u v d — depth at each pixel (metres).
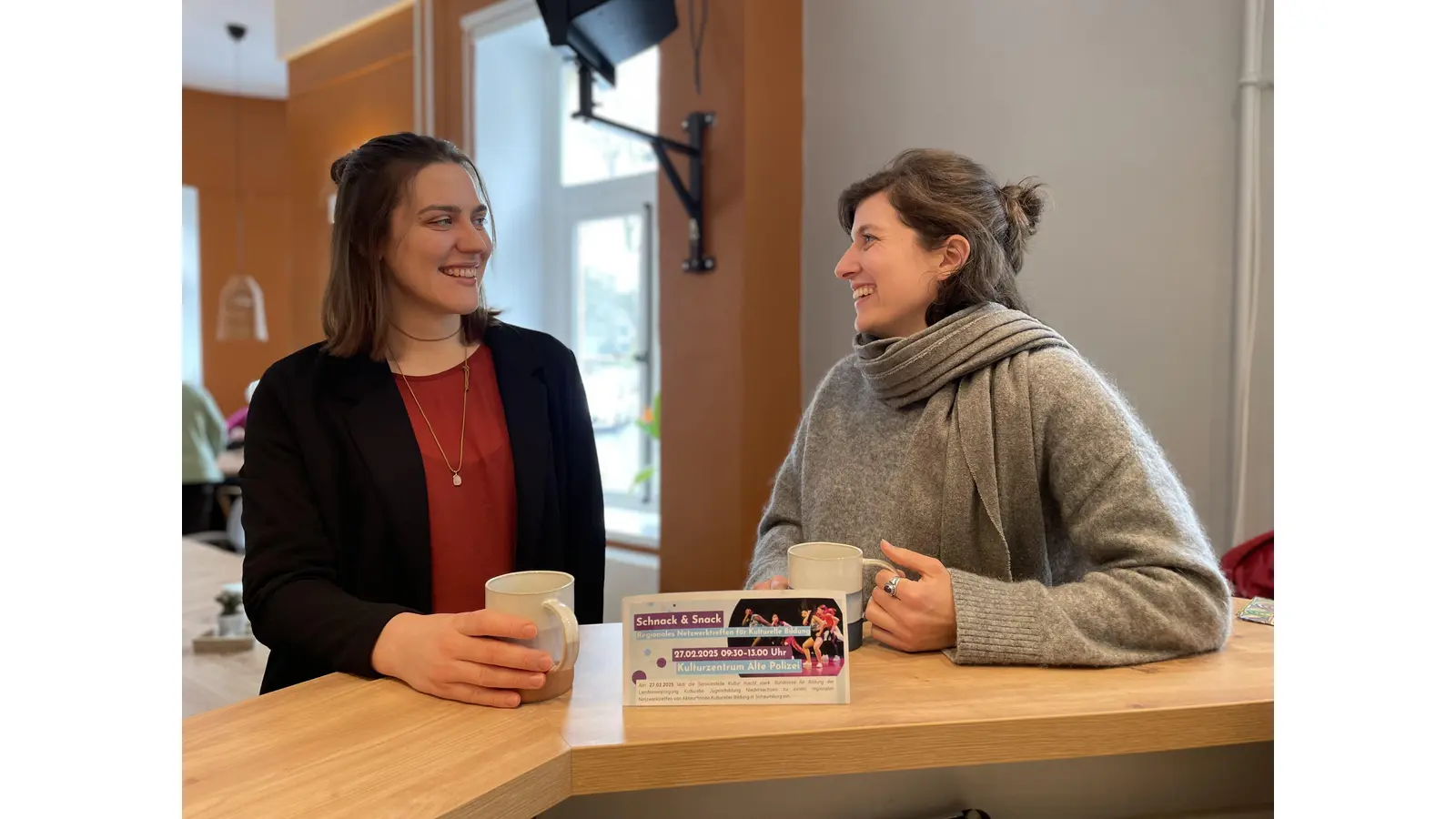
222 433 4.91
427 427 1.25
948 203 1.16
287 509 1.12
